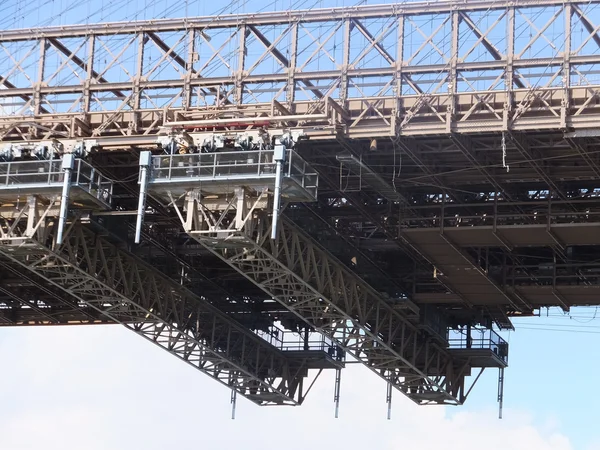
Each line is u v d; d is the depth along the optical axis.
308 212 99.19
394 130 89.12
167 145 90.44
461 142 89.00
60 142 93.00
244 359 116.12
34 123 94.69
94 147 93.25
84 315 120.69
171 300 108.56
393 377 115.56
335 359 120.00
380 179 93.19
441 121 88.81
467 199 99.69
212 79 93.38
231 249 95.81
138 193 97.75
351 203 97.81
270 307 118.00
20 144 92.81
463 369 118.25
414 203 99.62
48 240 97.81
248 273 98.56
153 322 108.25
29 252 95.94
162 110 93.44
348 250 104.19
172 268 109.56
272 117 89.62
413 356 112.12
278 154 88.25
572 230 95.62
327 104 89.38
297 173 89.31
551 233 96.12
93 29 96.00
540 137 89.75
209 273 112.31
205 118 92.31
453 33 89.81
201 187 90.44
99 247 100.25
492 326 117.19
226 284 115.19
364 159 92.81
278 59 92.69
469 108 89.19
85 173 92.75
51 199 93.44
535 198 98.81
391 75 90.44
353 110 91.19
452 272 103.94
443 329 114.69
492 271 106.38
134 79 94.44
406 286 110.75
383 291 108.06
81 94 95.69
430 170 93.50
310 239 98.44
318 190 97.38
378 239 105.38
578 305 108.69
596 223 94.88
